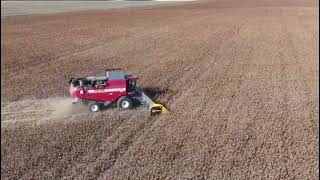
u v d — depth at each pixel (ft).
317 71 94.07
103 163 51.01
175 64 100.48
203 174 47.96
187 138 57.52
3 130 61.41
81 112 68.54
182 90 79.20
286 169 49.14
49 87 82.99
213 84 83.05
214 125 61.87
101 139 57.67
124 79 69.15
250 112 67.26
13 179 47.75
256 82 84.74
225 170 48.80
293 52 114.42
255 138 57.47
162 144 55.83
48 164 50.93
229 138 57.41
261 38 136.77
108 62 104.68
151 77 88.53
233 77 88.33
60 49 123.34
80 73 94.17
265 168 49.32
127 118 65.26
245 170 48.73
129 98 69.41
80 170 49.42
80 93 68.28
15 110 70.03
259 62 102.22
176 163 50.60
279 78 87.97
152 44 128.67
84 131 60.44
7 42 137.08
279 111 67.92
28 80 88.17
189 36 142.92
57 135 59.21
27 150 54.70
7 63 104.42
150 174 48.16
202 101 72.69
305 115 66.28
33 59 109.29
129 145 55.83
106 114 67.21
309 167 49.65
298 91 79.15
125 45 127.95
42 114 68.03
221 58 106.52
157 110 66.08
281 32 149.69
